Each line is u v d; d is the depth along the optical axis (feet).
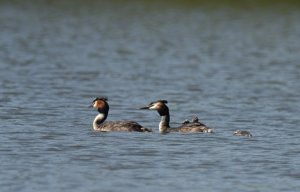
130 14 289.12
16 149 89.61
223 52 204.33
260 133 101.86
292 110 121.70
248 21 273.33
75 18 279.08
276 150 91.40
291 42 226.99
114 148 90.53
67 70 163.84
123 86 144.25
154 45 217.56
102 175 79.46
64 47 208.13
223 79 156.46
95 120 101.30
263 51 207.21
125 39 230.27
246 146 93.15
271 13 290.76
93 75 157.69
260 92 140.15
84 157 86.33
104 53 197.47
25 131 99.81
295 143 95.50
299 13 290.56
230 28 258.37
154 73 163.43
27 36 230.68
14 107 117.91
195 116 108.78
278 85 149.28
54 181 77.00
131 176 79.30
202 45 219.20
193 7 303.07
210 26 262.88
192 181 78.13
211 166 83.71
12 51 195.52
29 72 159.02
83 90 137.59
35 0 322.34
